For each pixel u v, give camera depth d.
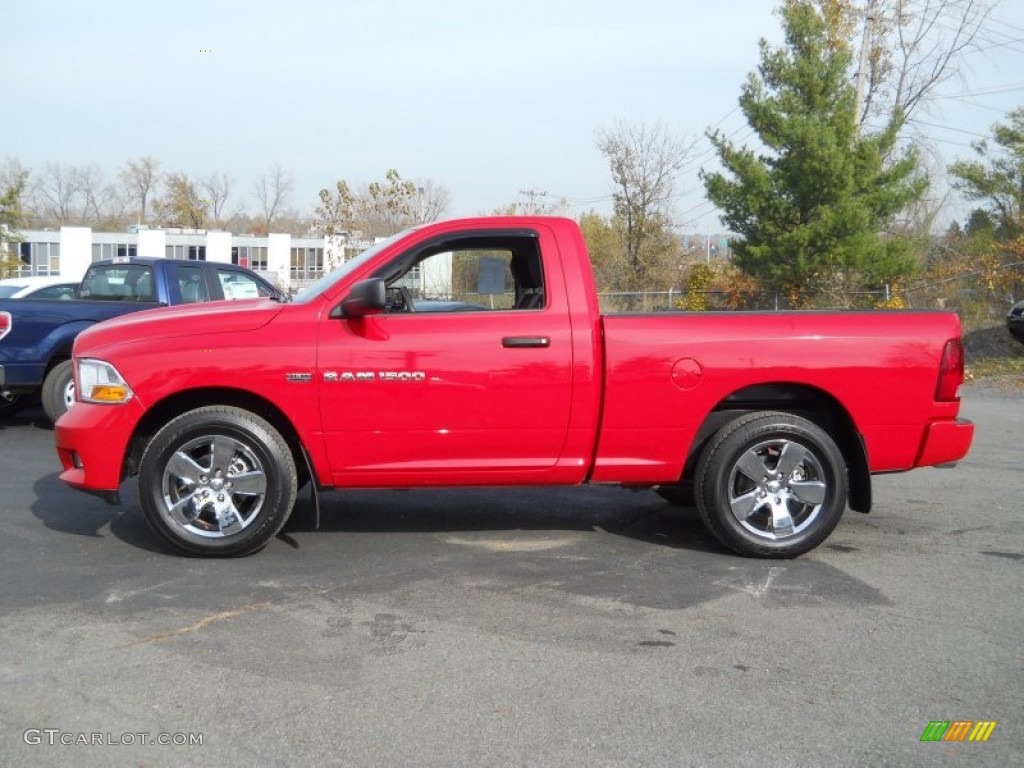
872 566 5.45
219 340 5.33
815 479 5.55
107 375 5.33
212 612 4.55
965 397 14.59
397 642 4.21
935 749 3.33
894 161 30.05
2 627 4.33
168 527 5.32
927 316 5.63
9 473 7.76
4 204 39.59
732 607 4.72
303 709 3.57
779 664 4.03
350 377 5.31
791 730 3.45
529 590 4.95
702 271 32.84
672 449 5.50
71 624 4.38
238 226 96.88
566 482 5.61
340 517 6.44
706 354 5.44
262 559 5.43
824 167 24.94
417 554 5.57
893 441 5.57
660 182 43.53
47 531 5.95
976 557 5.66
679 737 3.39
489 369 5.36
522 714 3.54
